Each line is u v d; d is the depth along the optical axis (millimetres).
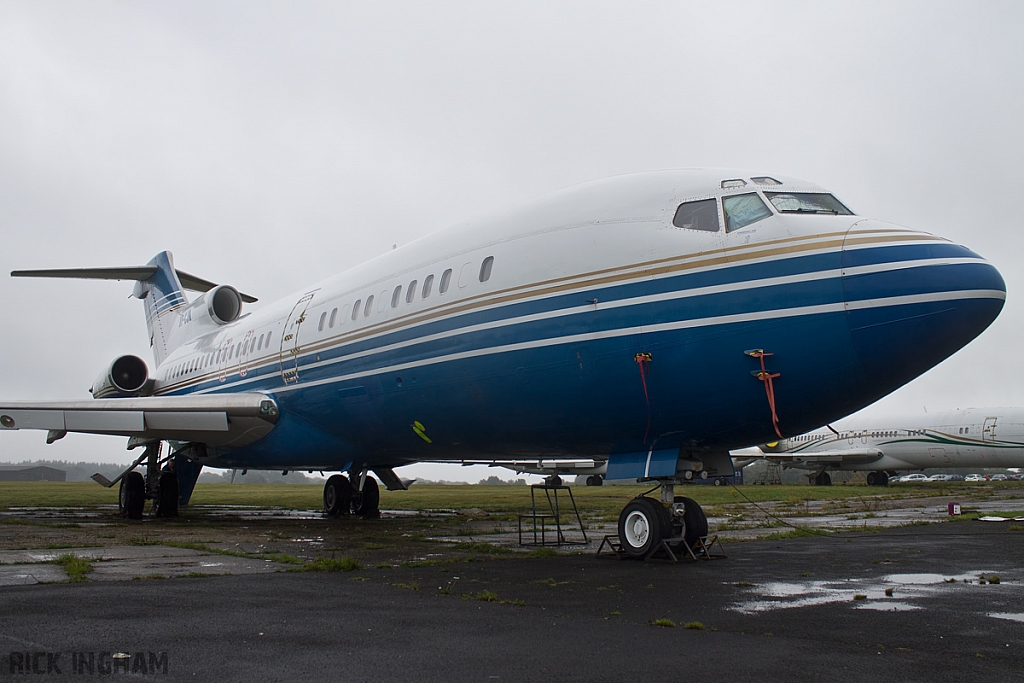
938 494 36094
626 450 10852
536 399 10805
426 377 12383
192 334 23203
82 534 13258
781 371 9008
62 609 6348
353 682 4434
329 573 8719
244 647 5188
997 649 5215
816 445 57281
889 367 8781
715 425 9703
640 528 10305
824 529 15484
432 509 22922
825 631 5773
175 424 16078
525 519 18109
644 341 9703
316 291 16656
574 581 8258
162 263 26516
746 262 9344
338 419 14953
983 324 8727
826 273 8914
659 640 5473
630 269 10055
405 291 13258
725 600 7109
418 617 6238
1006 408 47562
